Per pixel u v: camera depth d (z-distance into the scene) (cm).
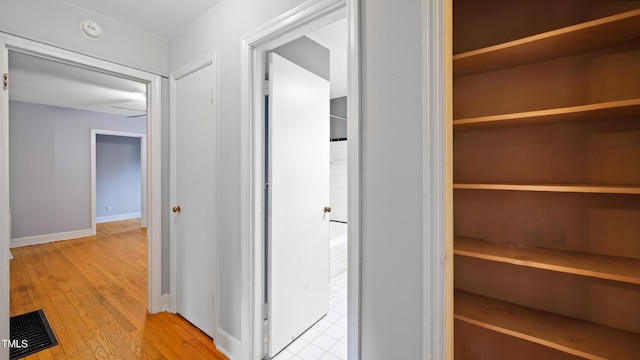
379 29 109
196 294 213
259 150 174
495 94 124
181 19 208
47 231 474
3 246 161
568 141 110
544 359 116
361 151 114
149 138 234
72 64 194
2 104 161
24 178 452
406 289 103
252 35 164
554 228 112
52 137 479
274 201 180
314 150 216
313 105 215
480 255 106
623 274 83
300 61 220
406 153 103
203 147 205
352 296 116
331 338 202
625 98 99
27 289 280
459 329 132
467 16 130
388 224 108
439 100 93
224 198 186
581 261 96
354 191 114
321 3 130
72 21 188
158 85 234
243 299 171
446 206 92
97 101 448
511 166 121
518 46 100
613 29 88
